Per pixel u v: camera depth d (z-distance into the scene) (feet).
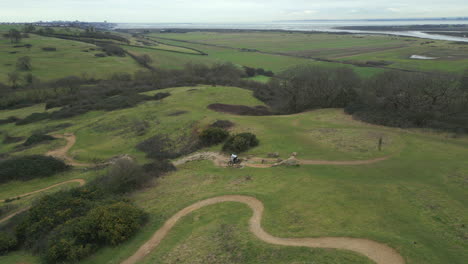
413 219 69.62
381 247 59.57
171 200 90.99
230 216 76.74
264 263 58.08
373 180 91.61
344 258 56.90
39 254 69.46
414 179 91.30
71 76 355.36
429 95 163.63
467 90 166.71
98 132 197.47
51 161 147.13
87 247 67.36
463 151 112.06
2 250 73.61
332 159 112.68
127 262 63.57
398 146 120.98
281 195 85.25
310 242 62.64
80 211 82.64
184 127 182.29
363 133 139.64
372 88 199.41
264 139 143.95
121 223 72.84
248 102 242.58
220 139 153.89
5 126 245.24
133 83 351.87
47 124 230.27
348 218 70.90
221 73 386.11
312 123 165.48
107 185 106.42
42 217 80.84
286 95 234.17
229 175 107.34
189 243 67.15
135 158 153.79
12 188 130.31
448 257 56.54
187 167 123.13
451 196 79.61
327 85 219.00
